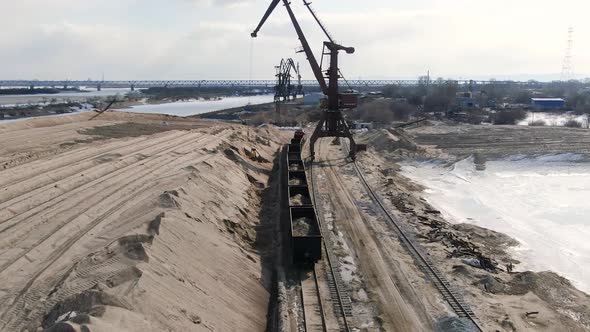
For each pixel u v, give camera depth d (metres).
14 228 20.73
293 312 19.02
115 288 14.40
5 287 15.77
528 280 23.83
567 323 19.98
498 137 78.81
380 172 50.16
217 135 55.09
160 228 19.09
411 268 23.69
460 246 28.05
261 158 51.31
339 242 26.98
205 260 19.62
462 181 51.88
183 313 15.11
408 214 33.47
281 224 28.78
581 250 31.44
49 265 17.23
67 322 11.88
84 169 32.34
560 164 59.88
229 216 27.34
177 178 29.11
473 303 20.31
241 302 18.67
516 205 42.69
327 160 53.69
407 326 18.17
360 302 20.00
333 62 51.78
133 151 40.09
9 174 28.61
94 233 20.48
